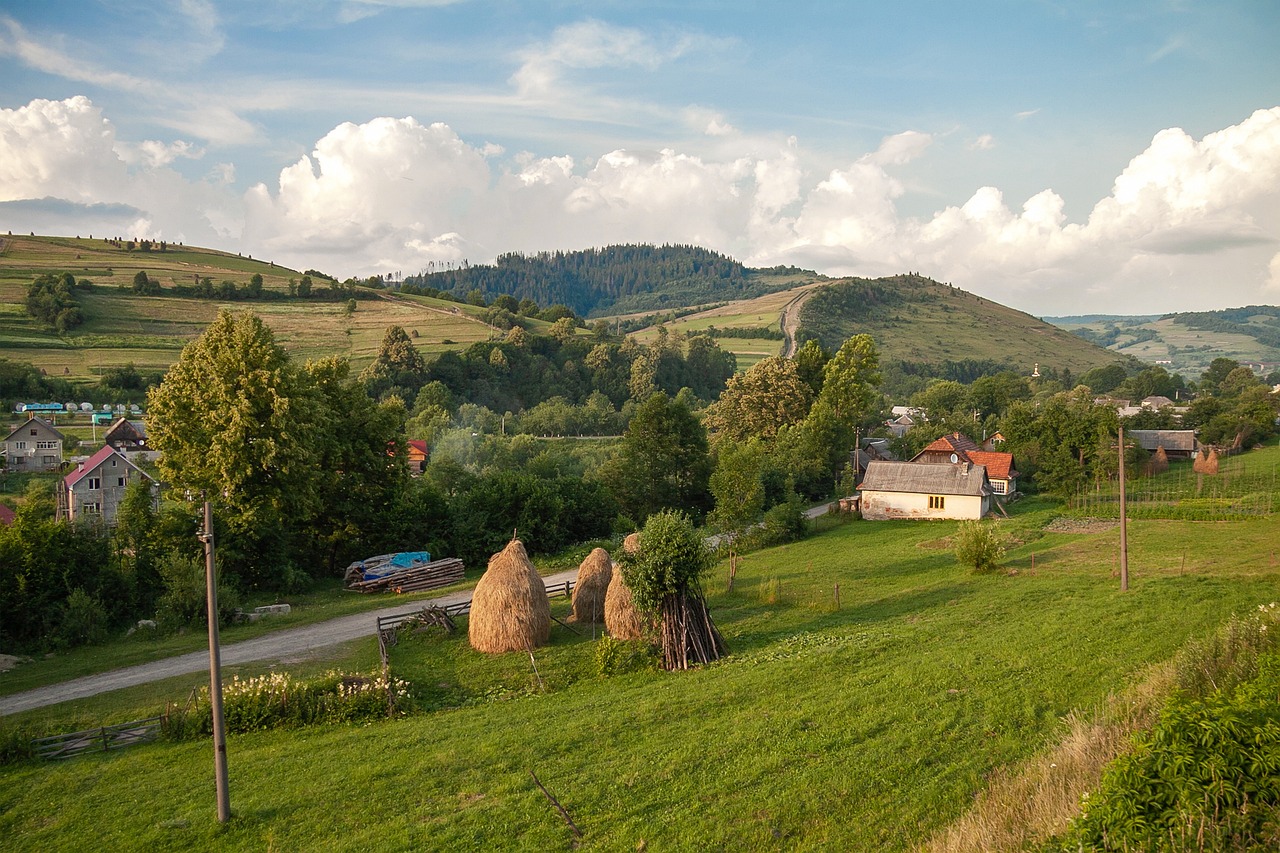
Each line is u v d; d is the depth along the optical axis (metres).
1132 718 15.71
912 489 64.75
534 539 57.09
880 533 59.56
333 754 21.20
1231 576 31.73
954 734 18.09
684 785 17.09
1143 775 10.72
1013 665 22.44
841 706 20.64
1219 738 10.58
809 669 24.45
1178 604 27.23
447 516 56.53
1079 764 14.27
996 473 69.88
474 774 18.91
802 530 60.94
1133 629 24.69
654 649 28.89
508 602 31.97
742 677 24.50
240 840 16.69
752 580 44.84
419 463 94.19
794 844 14.37
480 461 90.06
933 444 74.38
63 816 18.48
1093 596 31.09
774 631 32.47
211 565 17.47
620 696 24.44
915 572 43.25
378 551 53.97
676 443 73.25
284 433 44.47
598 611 36.44
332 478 51.44
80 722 24.86
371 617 39.41
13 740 22.23
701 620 28.91
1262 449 95.69
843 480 87.06
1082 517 56.50
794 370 98.62
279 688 25.16
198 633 36.56
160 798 19.09
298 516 46.97
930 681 21.83
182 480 44.53
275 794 18.75
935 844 12.99
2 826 18.17
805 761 17.58
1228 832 9.69
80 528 39.06
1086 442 73.19
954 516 62.84
